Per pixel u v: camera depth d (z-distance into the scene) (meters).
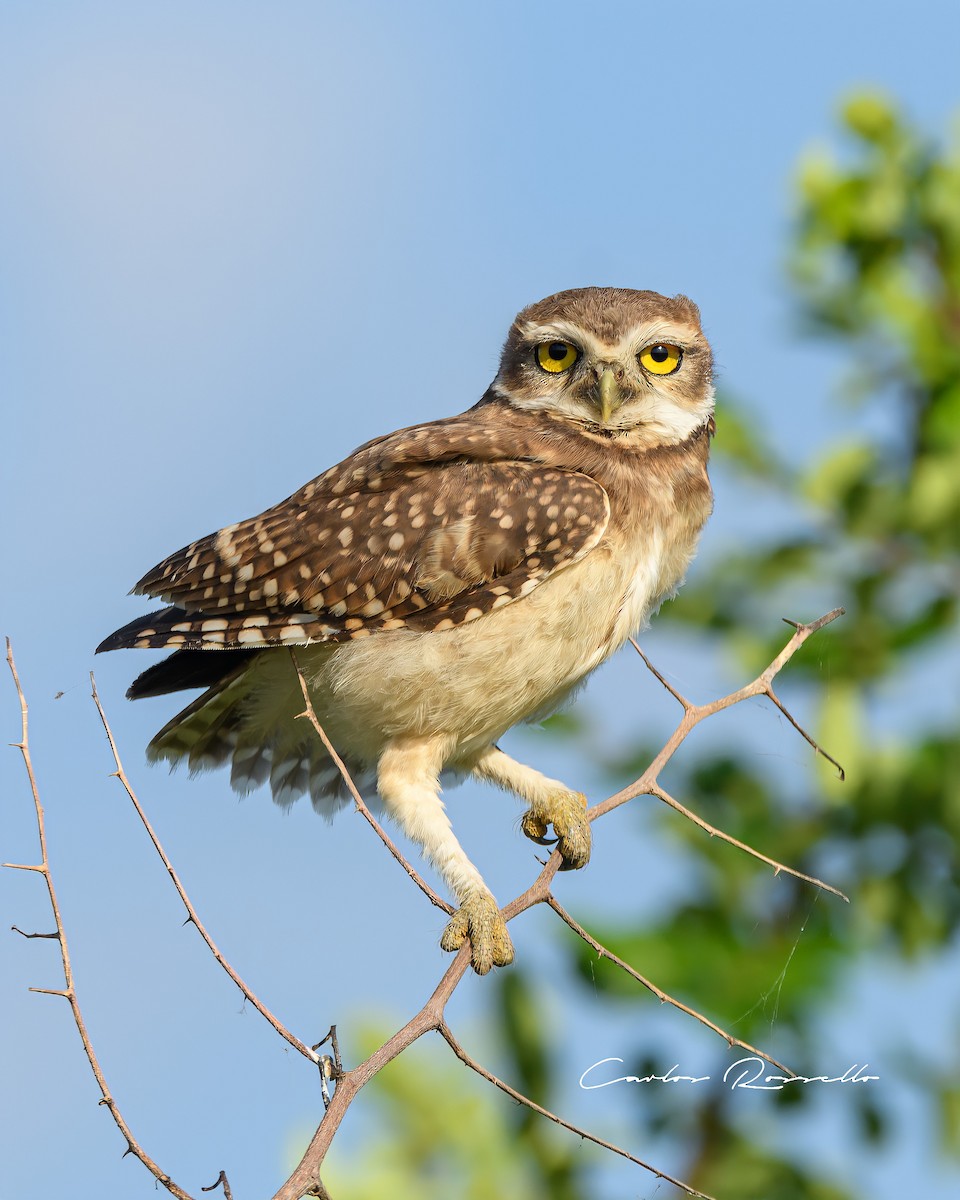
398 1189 9.45
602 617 10.77
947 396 10.83
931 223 11.52
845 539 11.17
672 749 8.70
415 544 10.67
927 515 10.78
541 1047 9.85
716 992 9.97
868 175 11.64
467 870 10.02
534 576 10.52
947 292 11.50
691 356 11.73
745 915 10.41
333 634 10.70
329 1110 6.85
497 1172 9.63
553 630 10.59
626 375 11.42
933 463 10.80
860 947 10.38
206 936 7.23
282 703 11.52
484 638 10.48
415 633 10.56
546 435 11.39
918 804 10.40
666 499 11.27
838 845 10.62
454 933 9.80
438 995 7.46
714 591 11.21
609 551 10.80
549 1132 9.74
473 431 11.35
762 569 11.11
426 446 11.12
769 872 10.40
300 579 10.75
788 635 10.89
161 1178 6.59
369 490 11.02
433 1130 9.65
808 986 9.96
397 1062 9.73
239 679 11.38
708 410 11.84
